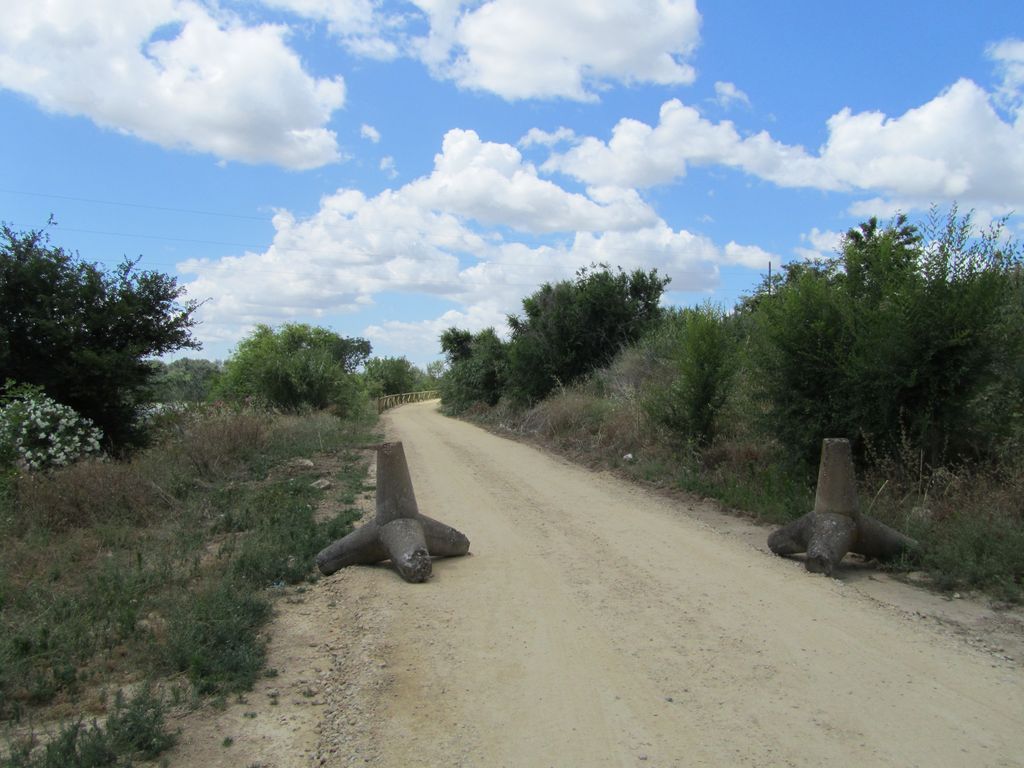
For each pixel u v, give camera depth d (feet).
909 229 42.42
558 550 25.44
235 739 12.75
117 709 13.19
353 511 31.73
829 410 30.86
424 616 18.74
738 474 36.22
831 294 31.99
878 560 23.44
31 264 46.91
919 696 13.82
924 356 27.30
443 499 36.01
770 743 12.13
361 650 16.57
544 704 13.79
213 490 38.19
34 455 38.14
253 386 95.55
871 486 28.37
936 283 27.45
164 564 22.31
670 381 52.34
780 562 23.65
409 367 272.51
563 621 18.24
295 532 26.94
